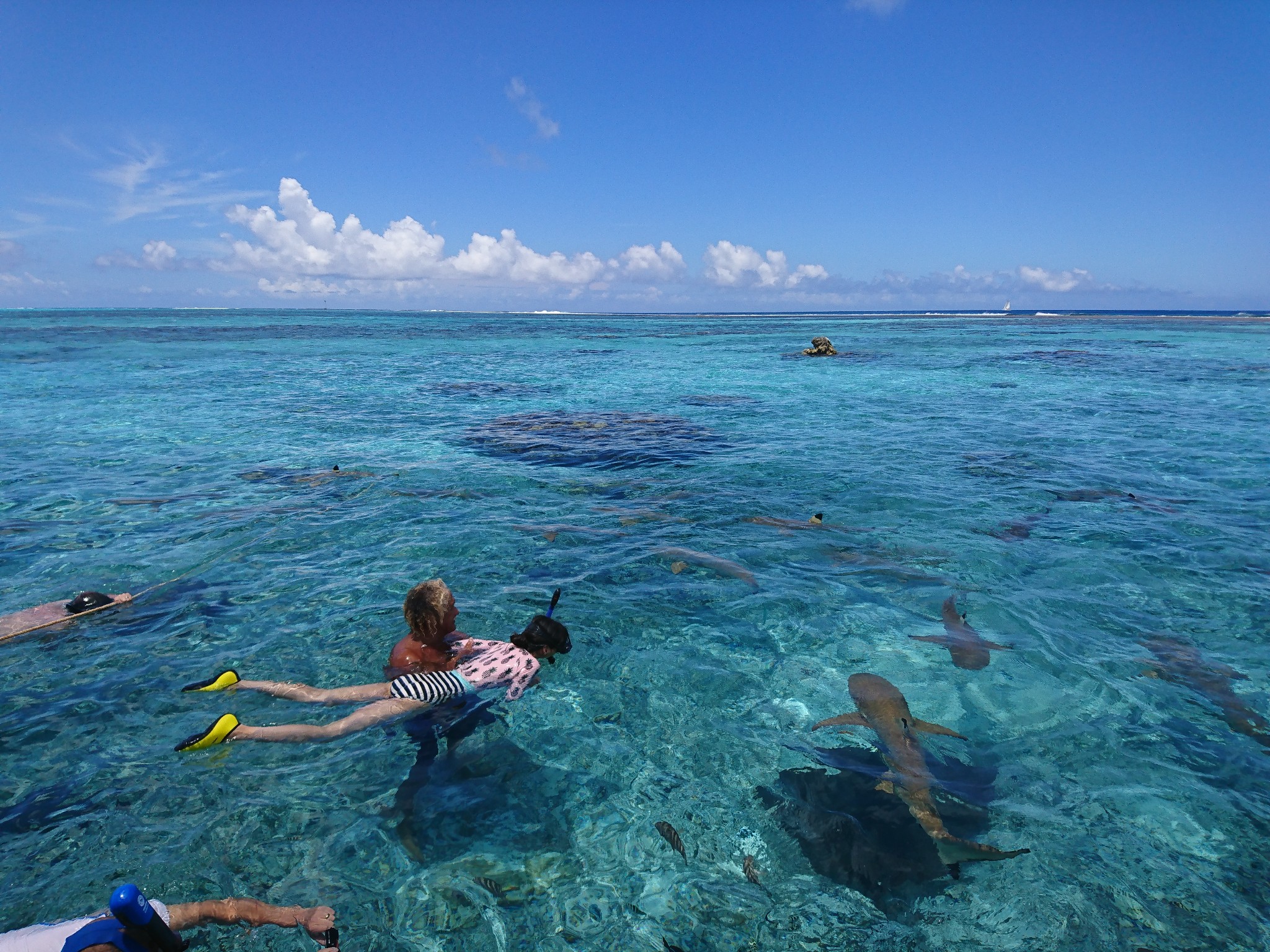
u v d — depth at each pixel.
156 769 3.99
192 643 5.47
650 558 7.38
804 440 13.61
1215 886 3.24
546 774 4.05
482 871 3.35
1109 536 8.02
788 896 3.22
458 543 7.79
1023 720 4.58
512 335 53.47
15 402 17.48
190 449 12.53
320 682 4.95
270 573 6.88
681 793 3.89
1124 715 4.63
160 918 2.74
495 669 4.84
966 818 3.68
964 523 8.52
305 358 31.16
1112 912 3.10
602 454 12.37
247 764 4.05
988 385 22.17
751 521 8.64
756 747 4.30
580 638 5.66
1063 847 3.48
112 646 5.40
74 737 4.25
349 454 12.28
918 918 3.09
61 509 8.82
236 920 3.00
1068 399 18.95
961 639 5.60
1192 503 9.33
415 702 4.52
